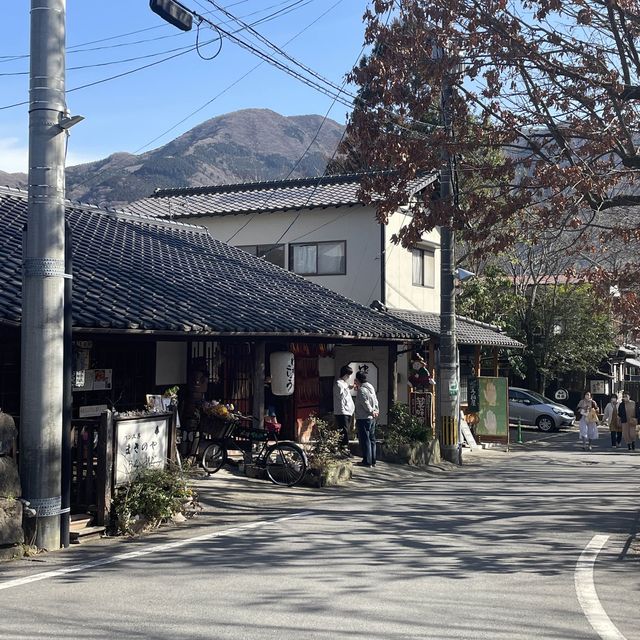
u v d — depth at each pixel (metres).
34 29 8.52
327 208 23.25
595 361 36.84
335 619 6.02
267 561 7.98
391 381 19.89
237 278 17.28
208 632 5.65
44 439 8.36
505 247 12.41
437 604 6.52
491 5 12.07
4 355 11.35
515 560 8.35
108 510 9.19
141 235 18.27
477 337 23.70
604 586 7.36
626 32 11.83
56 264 8.50
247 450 13.90
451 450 18.70
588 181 11.16
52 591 6.74
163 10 9.98
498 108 12.48
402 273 23.58
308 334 14.27
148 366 14.01
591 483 15.30
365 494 13.08
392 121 12.99
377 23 12.94
